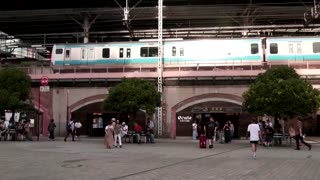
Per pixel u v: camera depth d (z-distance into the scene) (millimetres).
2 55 65000
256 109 30375
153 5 56781
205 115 43281
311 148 27016
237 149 25891
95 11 58281
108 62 45531
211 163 17219
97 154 21438
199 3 55938
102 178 12578
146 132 33469
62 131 45031
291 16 57844
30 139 36406
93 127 45125
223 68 43562
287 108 29062
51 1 57812
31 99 41531
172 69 44250
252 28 58688
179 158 19453
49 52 68375
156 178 12641
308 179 12555
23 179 12320
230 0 54969
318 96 29672
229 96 42625
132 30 60656
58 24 66375
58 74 45500
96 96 44750
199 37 63000
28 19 62812
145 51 45125
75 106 45031
